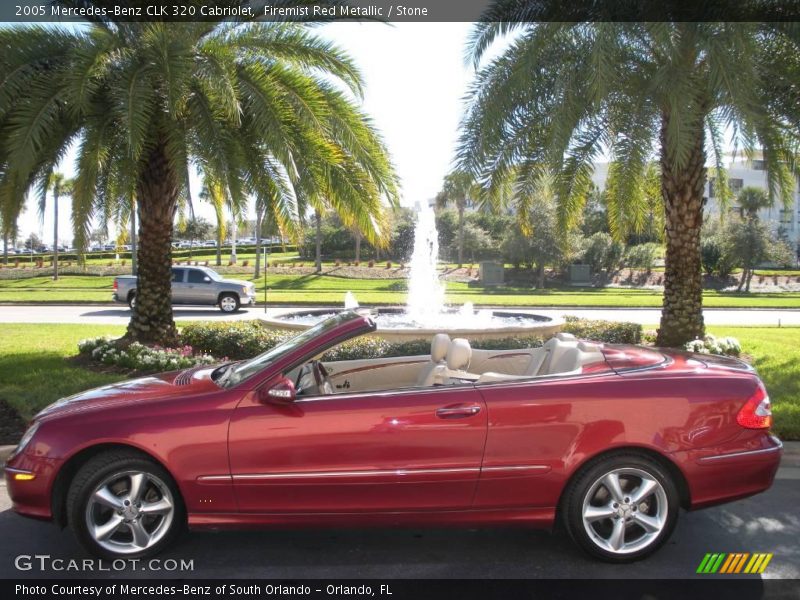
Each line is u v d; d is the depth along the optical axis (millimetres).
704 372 4297
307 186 10414
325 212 11180
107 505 3975
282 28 10492
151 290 11562
